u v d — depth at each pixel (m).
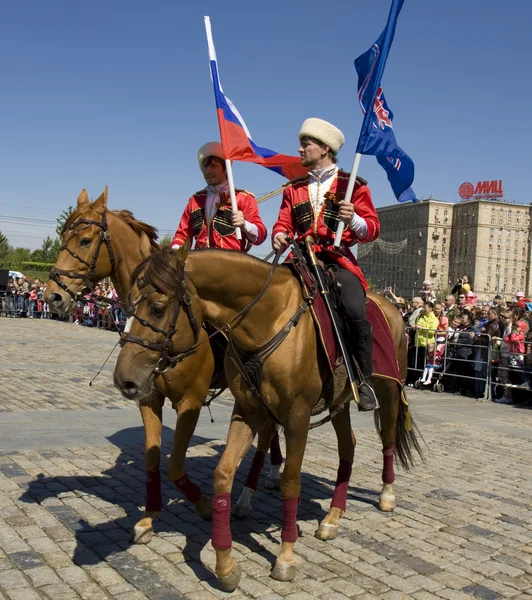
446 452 7.78
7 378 11.45
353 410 10.27
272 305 3.79
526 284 77.25
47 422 7.98
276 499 5.58
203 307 3.64
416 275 78.12
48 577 3.79
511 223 76.50
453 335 13.50
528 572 4.27
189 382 4.40
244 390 3.88
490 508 5.59
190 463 6.55
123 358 3.25
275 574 3.92
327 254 4.41
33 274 52.12
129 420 8.39
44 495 5.24
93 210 4.99
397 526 5.02
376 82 4.58
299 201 4.60
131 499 5.27
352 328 4.24
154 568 4.00
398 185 5.11
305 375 3.84
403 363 5.48
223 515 3.74
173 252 3.46
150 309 3.29
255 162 5.18
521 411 11.41
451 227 78.38
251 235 5.00
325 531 4.63
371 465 6.91
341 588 3.87
